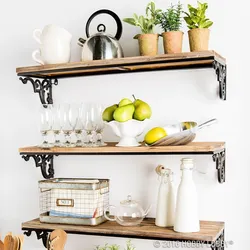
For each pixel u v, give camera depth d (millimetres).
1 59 2180
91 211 1802
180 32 1650
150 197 1899
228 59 1770
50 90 2062
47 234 1931
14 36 2154
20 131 2156
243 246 1752
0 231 2215
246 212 1747
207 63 1745
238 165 1758
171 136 1620
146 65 1718
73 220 1824
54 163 2080
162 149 1630
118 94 1951
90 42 1763
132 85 1925
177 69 1816
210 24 1637
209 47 1796
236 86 1760
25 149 1875
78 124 1857
